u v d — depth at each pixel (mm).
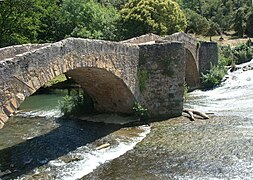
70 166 11164
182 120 17062
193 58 28375
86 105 18984
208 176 10195
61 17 41000
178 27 37438
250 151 12086
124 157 11953
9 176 10320
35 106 22984
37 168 11023
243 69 33125
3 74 9477
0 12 30625
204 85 29141
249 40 45750
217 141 13344
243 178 9984
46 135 15258
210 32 55531
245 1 69875
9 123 17828
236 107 19922
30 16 33094
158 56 17391
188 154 12055
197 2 74000
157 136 14352
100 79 15945
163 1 36875
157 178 10117
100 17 39812
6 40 30625
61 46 11672
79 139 14406
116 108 18000
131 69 16375
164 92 17672
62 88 32000
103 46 14047
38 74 10672
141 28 35844
